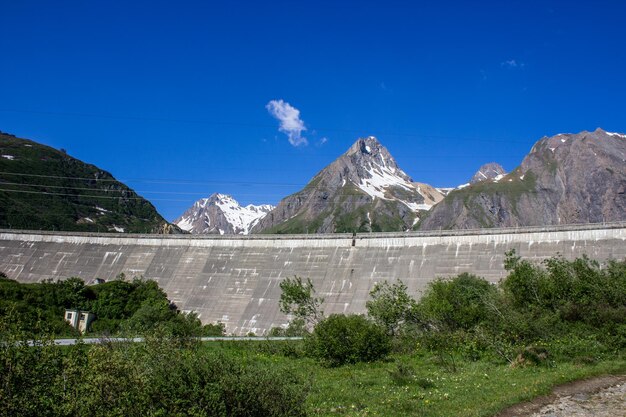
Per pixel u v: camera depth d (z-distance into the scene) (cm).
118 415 1994
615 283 5759
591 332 5125
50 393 1981
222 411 2073
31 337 2050
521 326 5131
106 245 12938
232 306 10450
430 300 6475
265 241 11475
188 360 2217
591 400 3247
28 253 13300
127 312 9725
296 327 8394
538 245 8856
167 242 12438
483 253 9219
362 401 3256
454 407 3033
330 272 10294
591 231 8531
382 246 10256
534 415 2945
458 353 5159
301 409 2367
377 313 6250
